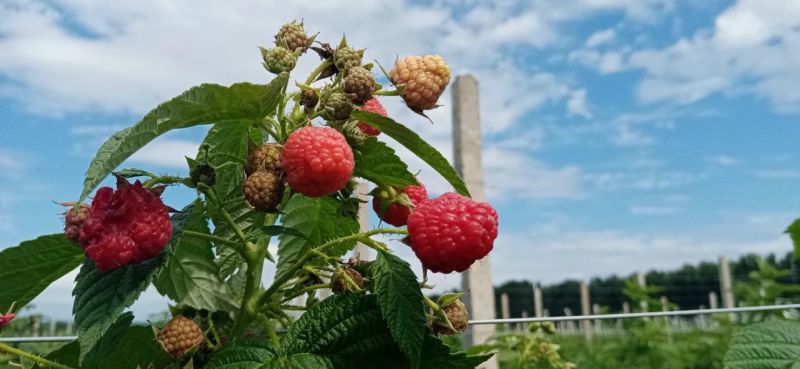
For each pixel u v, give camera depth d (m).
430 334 0.15
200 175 0.15
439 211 0.15
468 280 0.58
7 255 0.16
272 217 0.18
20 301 0.17
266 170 0.15
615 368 0.90
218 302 0.18
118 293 0.14
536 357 0.42
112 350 0.17
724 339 0.86
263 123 0.16
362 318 0.15
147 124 0.13
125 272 0.14
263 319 0.16
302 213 0.19
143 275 0.14
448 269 0.15
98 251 0.13
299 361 0.15
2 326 0.17
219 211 0.16
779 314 0.33
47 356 0.17
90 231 0.13
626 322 1.02
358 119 0.17
